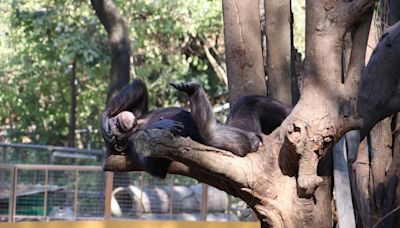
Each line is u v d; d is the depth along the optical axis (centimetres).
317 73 719
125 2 2266
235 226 1394
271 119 820
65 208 1814
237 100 846
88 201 1806
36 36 2447
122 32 1845
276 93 883
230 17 884
